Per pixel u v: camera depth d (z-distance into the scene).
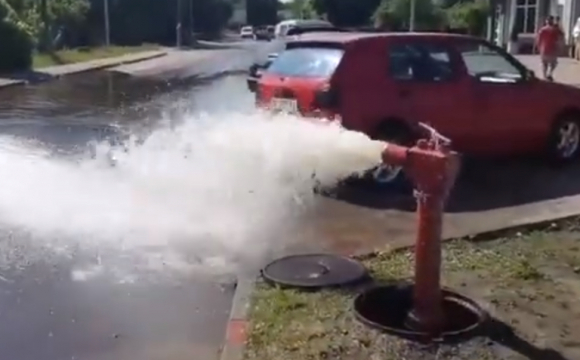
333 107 8.20
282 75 8.84
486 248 6.36
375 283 5.57
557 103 9.90
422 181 4.54
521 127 9.59
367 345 4.50
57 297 5.57
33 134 13.17
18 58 28.72
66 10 47.31
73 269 6.17
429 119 8.76
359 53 8.43
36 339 4.86
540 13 30.83
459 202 8.17
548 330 4.70
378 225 7.37
